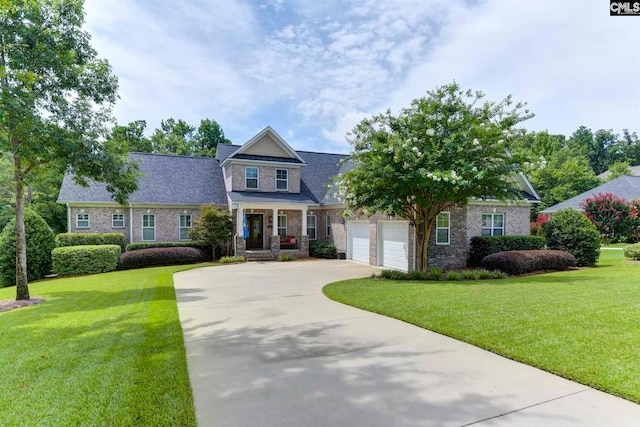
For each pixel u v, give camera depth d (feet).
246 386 12.44
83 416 10.39
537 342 15.60
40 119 26.84
